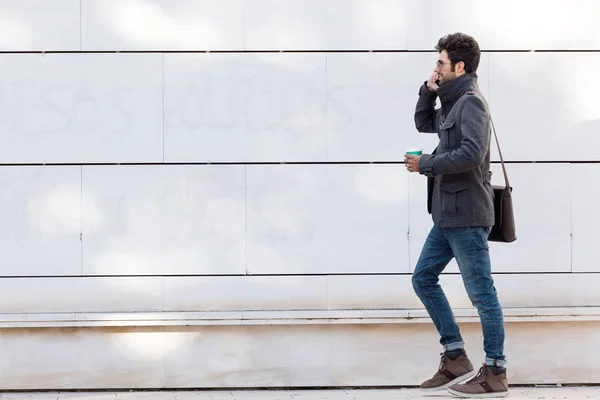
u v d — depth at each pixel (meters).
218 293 7.46
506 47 7.65
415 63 7.59
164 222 7.46
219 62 7.50
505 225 6.75
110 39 7.44
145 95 7.46
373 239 7.56
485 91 7.64
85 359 7.36
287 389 7.47
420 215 7.59
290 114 7.53
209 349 7.43
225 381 7.43
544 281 7.65
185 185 7.47
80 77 7.44
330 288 7.52
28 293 7.37
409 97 7.59
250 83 7.51
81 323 7.28
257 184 7.51
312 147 7.54
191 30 7.48
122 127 7.45
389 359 7.52
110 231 7.44
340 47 7.55
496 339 6.61
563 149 7.68
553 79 7.67
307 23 7.53
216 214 7.48
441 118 6.80
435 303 6.77
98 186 7.44
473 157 6.32
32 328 7.34
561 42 7.67
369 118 7.57
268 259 7.50
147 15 7.46
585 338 7.62
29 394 7.25
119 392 7.34
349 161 7.55
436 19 7.60
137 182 7.46
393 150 7.58
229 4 7.50
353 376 7.50
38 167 7.41
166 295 7.44
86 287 7.40
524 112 7.66
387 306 7.54
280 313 7.38
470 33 7.63
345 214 7.55
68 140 7.43
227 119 7.50
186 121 7.48
